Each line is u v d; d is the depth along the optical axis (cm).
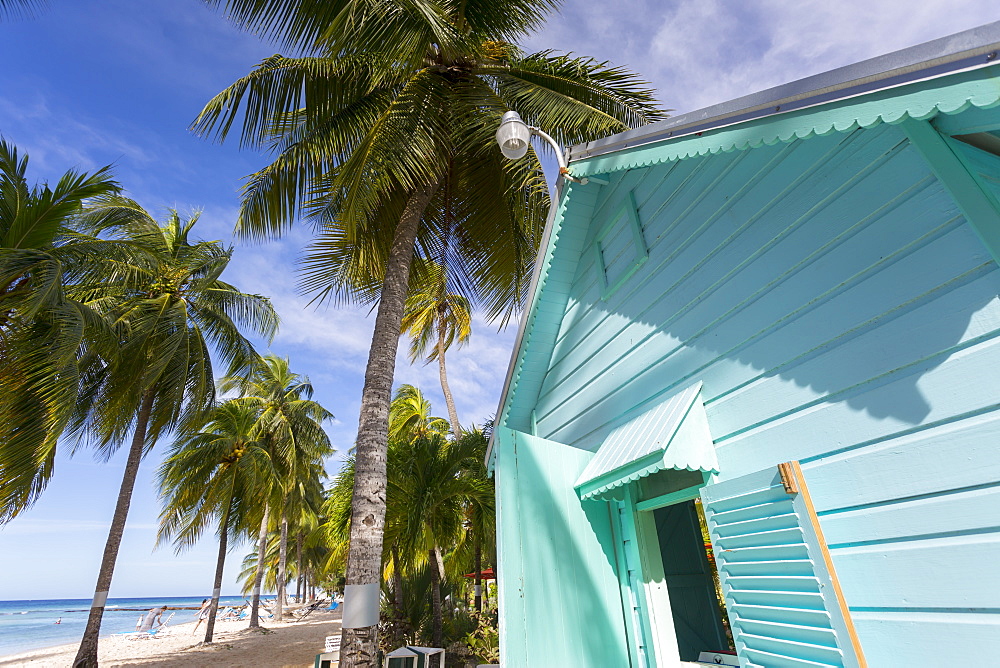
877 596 196
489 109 707
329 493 1201
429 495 1024
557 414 477
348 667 468
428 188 744
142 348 1270
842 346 228
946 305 191
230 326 1580
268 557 4166
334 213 775
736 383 281
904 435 198
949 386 185
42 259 873
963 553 171
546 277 470
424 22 574
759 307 276
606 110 797
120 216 1323
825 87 203
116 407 1252
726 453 279
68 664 1770
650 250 377
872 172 226
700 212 333
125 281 1302
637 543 331
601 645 305
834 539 216
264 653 1554
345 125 717
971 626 165
